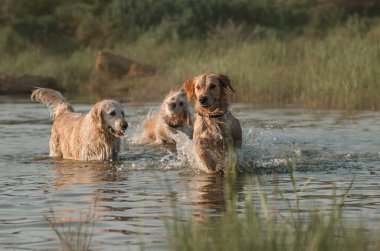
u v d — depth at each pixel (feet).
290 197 31.91
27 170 41.42
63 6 151.84
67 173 40.22
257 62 90.94
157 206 30.63
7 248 24.22
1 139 54.24
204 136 40.40
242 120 63.46
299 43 102.37
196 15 138.21
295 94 80.64
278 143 49.24
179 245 22.20
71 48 133.90
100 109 45.27
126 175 39.40
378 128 56.49
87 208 30.42
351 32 123.54
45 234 26.09
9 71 115.65
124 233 25.94
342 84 75.20
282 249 21.70
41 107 79.56
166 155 47.73
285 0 153.99
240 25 125.39
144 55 120.78
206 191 34.04
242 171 39.63
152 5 142.61
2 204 31.42
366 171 38.86
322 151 45.75
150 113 70.38
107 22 141.69
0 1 147.33
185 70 94.17
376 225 25.98
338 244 22.34
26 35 136.36
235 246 21.58
